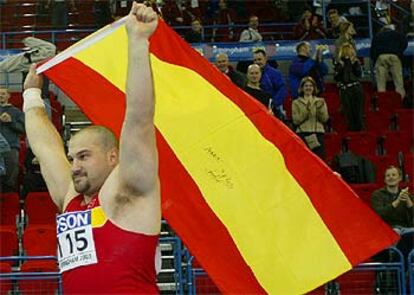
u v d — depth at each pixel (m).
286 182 7.46
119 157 6.14
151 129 6.05
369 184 18.53
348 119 22.05
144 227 6.09
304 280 7.30
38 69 7.56
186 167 7.59
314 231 7.38
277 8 27.70
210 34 27.00
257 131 7.57
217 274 7.38
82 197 6.43
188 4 27.00
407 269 14.63
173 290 16.19
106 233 6.13
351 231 7.33
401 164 19.86
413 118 22.86
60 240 6.32
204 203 7.52
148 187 6.09
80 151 6.31
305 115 19.59
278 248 7.39
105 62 7.84
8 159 18.22
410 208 15.63
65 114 23.06
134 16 6.11
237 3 27.67
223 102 7.65
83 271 6.14
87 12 26.42
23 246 16.08
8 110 18.66
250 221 7.45
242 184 7.51
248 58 24.48
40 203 17.77
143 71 6.01
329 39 24.80
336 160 19.06
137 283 6.09
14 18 26.80
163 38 7.83
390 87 24.67
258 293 7.34
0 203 17.81
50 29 26.61
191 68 7.79
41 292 14.74
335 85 24.55
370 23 26.16
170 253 16.72
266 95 19.27
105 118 7.74
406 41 24.03
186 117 7.65
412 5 25.44
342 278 14.74
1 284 14.73
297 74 22.64
